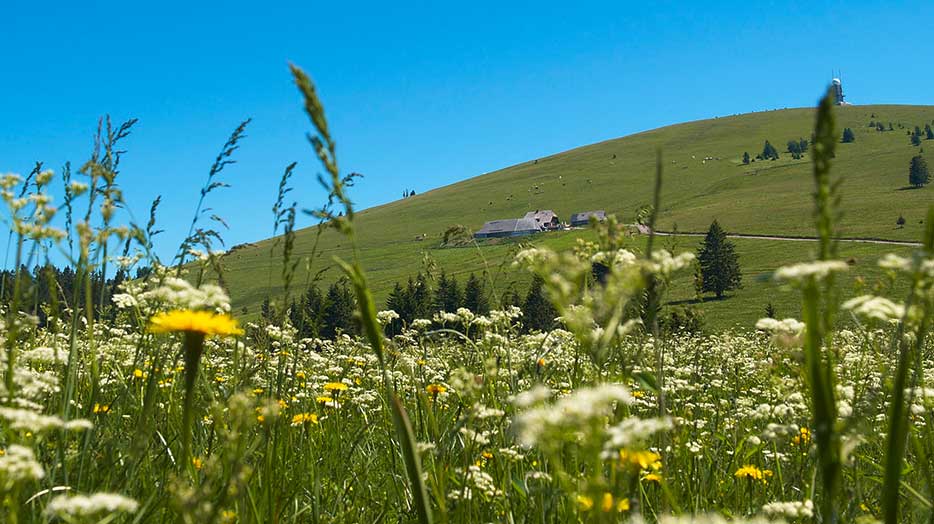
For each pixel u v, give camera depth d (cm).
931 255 242
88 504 248
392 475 481
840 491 386
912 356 266
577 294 273
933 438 434
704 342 1251
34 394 370
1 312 426
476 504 393
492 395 453
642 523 253
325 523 429
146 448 404
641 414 647
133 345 555
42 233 388
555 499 375
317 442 593
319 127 281
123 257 488
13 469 243
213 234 467
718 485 504
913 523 424
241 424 294
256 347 586
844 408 408
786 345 348
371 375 870
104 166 420
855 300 279
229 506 344
